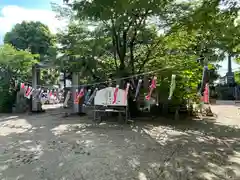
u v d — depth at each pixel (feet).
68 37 33.78
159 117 34.14
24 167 13.83
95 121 31.04
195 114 35.50
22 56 38.47
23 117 34.65
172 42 32.60
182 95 31.48
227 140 20.56
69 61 34.63
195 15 15.23
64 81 46.93
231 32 17.54
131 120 31.40
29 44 53.01
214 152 16.89
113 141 20.27
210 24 15.83
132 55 34.22
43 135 22.57
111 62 37.47
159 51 35.29
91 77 36.60
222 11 15.03
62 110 42.32
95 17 22.45
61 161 14.90
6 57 37.99
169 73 30.48
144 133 23.70
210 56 22.85
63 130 25.17
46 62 39.32
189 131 24.59
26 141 20.08
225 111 40.57
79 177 12.37
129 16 26.40
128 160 15.11
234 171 13.17
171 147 18.31
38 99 38.93
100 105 31.30
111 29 31.09
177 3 28.14
